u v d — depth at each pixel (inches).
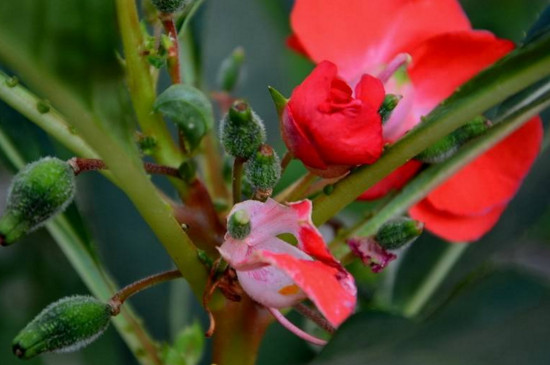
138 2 18.4
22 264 19.7
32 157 17.6
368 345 15.9
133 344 17.5
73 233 17.5
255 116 15.7
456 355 15.6
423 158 16.7
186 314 19.2
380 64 17.2
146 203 15.7
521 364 15.5
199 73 18.6
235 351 16.6
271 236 15.5
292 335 19.0
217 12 20.8
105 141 15.3
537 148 17.4
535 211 18.7
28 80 15.1
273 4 20.9
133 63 16.1
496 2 20.4
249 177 15.7
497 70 16.1
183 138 16.3
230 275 16.0
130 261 19.4
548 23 17.3
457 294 15.9
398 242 16.6
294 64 20.7
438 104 16.6
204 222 16.5
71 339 15.8
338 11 17.1
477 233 17.5
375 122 15.7
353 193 16.3
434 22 17.3
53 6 14.8
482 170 17.4
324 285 14.9
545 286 16.1
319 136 15.8
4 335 19.3
